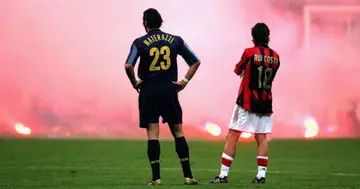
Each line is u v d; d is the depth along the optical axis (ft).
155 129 110.52
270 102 114.62
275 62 114.01
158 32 110.63
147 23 110.83
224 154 114.62
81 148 200.44
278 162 160.76
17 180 121.60
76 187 108.99
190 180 111.45
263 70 113.09
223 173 114.62
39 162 159.74
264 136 115.03
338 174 131.75
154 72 109.60
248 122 113.91
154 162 110.42
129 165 151.64
